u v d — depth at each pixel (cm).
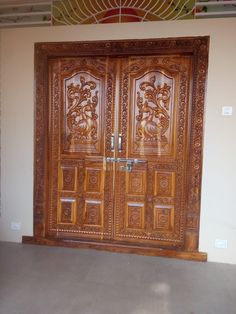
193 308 232
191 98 313
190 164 316
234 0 299
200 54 304
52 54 335
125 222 340
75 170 347
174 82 320
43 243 351
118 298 244
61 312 224
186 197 321
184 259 319
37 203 351
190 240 320
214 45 301
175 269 297
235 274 288
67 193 351
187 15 309
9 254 324
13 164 353
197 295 251
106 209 344
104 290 256
